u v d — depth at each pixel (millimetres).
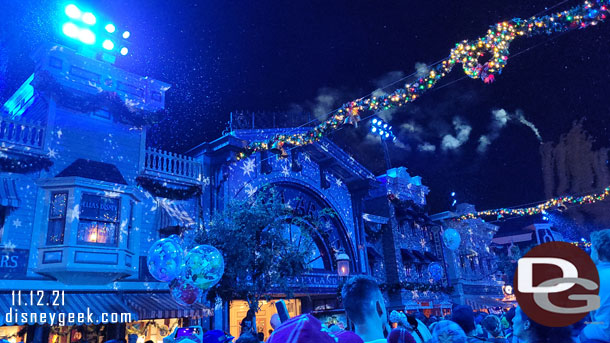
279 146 20359
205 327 17703
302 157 25344
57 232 14750
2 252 13789
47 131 15555
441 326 3998
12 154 14742
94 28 14969
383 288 28375
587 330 2812
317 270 23156
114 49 15656
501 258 37875
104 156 16750
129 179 17234
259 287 16297
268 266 16047
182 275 11375
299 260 16938
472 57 10461
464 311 4793
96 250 14930
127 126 17812
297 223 20391
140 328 16531
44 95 16062
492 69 9992
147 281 16609
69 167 15703
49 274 14297
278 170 23500
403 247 30891
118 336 15680
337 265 23109
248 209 16594
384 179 31844
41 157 15211
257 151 22391
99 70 17500
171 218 17500
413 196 34594
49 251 14375
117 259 15352
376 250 29297
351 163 27094
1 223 14055
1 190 13898
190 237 17750
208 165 20344
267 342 1886
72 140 16109
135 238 16516
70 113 16359
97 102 16688
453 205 38156
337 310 19250
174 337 5598
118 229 15773
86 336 15430
